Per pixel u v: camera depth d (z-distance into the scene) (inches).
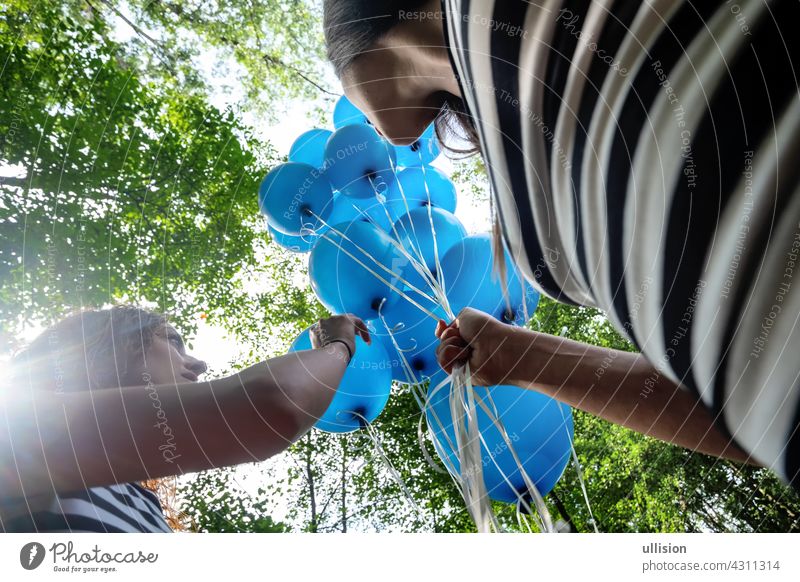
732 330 24.6
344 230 54.1
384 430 135.7
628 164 25.6
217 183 93.9
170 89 87.4
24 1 85.4
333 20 32.7
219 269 95.7
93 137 87.9
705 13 21.9
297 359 27.7
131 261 87.5
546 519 42.9
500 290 50.8
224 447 23.7
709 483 120.3
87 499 26.0
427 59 32.6
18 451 21.4
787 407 24.1
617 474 136.6
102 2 81.0
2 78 85.8
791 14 20.3
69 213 86.2
